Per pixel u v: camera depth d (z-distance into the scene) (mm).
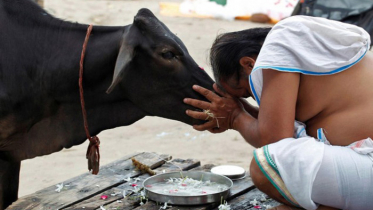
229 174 3777
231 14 11500
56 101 3459
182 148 6129
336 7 5961
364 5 5848
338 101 2873
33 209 3359
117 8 12000
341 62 2809
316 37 2844
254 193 3627
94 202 3471
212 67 3131
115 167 4035
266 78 2852
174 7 12156
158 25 3318
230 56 3000
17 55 3352
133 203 3439
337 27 2961
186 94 3355
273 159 2840
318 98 2871
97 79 3396
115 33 3393
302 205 2850
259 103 3006
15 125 3385
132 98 3422
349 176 2760
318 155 2783
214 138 6492
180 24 10953
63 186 3715
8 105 3311
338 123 2873
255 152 2904
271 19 11211
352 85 2854
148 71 3330
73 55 3393
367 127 2836
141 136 6539
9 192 3668
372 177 2758
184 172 3727
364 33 2973
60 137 3543
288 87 2807
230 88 3131
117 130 6762
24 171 5523
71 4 12070
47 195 3568
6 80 3309
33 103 3414
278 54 2801
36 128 3525
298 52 2785
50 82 3398
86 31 3467
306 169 2762
